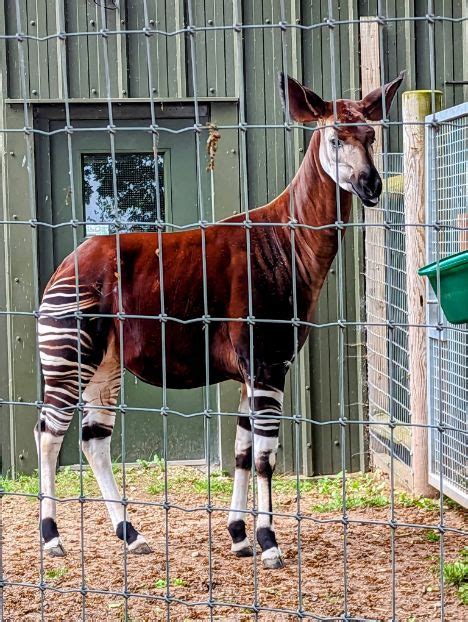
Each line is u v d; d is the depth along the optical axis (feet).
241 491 12.84
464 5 18.20
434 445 15.37
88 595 10.81
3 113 17.80
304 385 18.26
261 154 18.21
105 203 18.48
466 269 7.47
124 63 17.84
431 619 9.93
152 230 18.58
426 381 15.76
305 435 18.30
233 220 12.87
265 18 18.01
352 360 18.40
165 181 18.47
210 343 12.71
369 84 18.01
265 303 12.37
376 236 17.84
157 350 12.75
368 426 18.39
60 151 18.24
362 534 13.70
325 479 17.76
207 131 18.31
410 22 18.12
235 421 18.33
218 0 17.95
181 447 18.89
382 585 11.16
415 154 15.60
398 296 17.56
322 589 11.00
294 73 18.10
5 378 18.16
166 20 17.87
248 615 10.06
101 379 13.44
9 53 17.74
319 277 12.77
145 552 12.78
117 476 17.93
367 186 11.76
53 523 12.83
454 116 13.57
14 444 18.04
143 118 18.24
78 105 18.02
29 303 18.01
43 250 18.19
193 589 11.09
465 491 14.06
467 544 13.03
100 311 12.75
